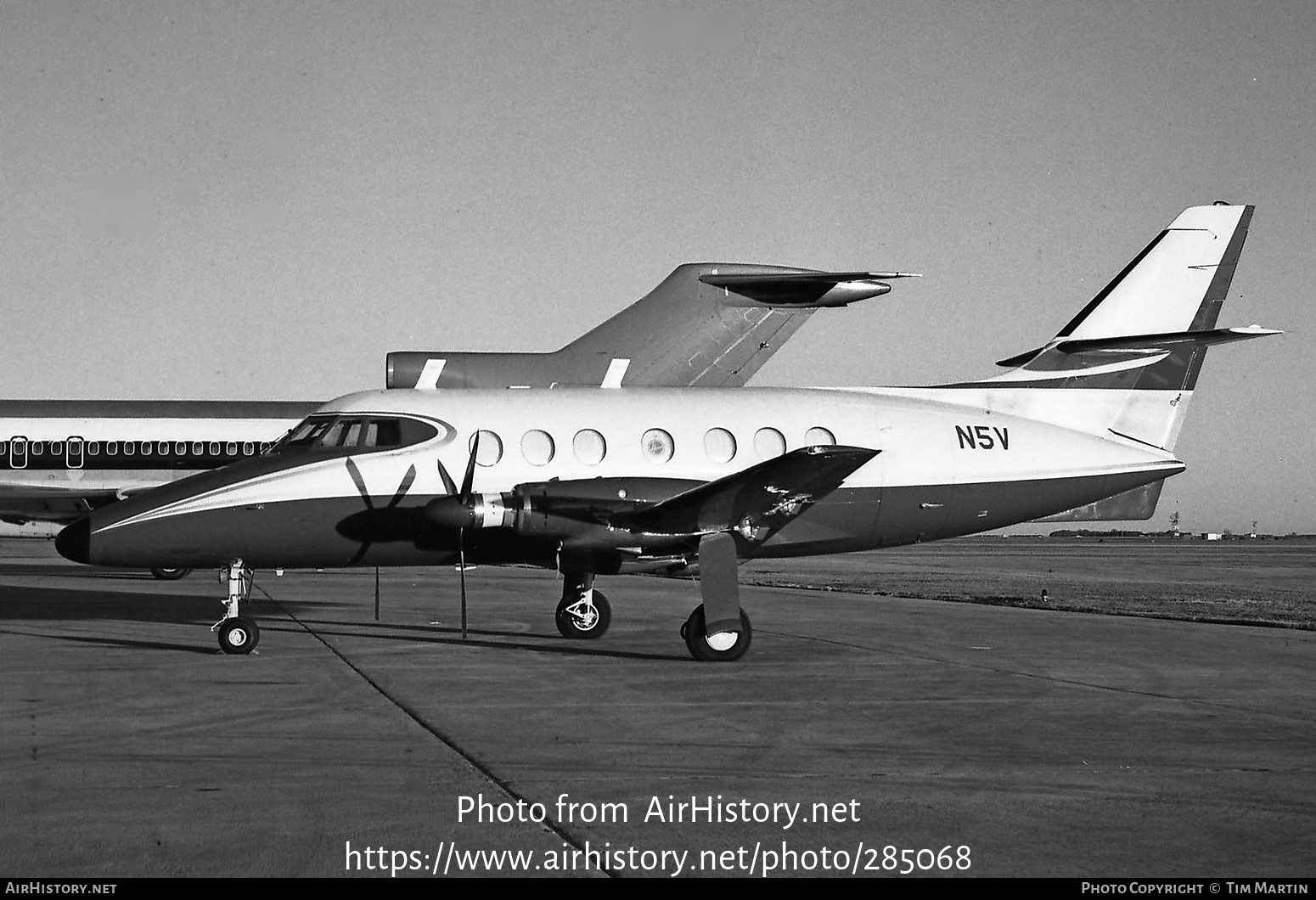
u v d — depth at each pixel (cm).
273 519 1568
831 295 1855
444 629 1839
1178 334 1742
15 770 857
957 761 903
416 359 1802
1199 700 1189
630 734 995
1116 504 1816
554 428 1633
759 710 1118
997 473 1727
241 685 1251
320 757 905
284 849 676
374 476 1591
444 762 891
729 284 1862
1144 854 676
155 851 670
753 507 1512
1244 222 1817
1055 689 1261
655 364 1862
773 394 1722
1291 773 866
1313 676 1377
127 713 1084
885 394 1767
